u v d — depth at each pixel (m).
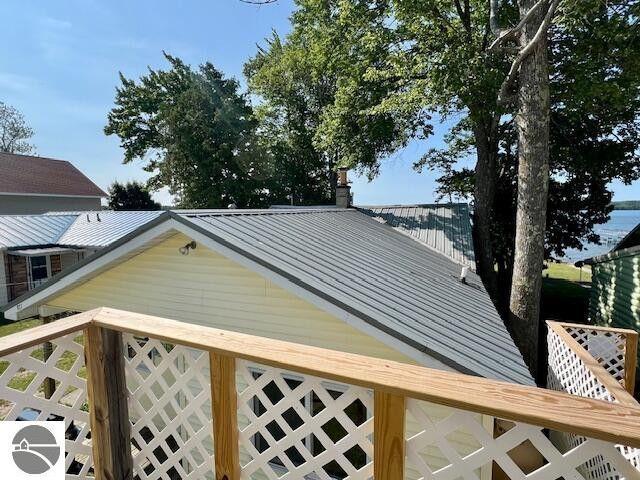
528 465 3.34
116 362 1.91
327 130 13.45
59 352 1.74
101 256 4.77
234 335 1.58
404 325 3.43
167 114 24.72
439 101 9.95
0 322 11.91
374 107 11.19
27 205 22.45
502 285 14.00
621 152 11.62
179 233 4.67
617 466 0.92
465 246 8.95
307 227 6.67
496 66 9.59
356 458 3.67
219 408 1.55
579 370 4.17
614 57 8.43
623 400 2.93
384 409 1.18
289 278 3.62
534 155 7.16
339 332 3.92
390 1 10.06
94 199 26.58
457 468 1.13
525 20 6.59
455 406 1.05
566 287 17.59
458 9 10.97
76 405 1.83
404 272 5.80
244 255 3.86
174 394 1.80
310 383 1.38
